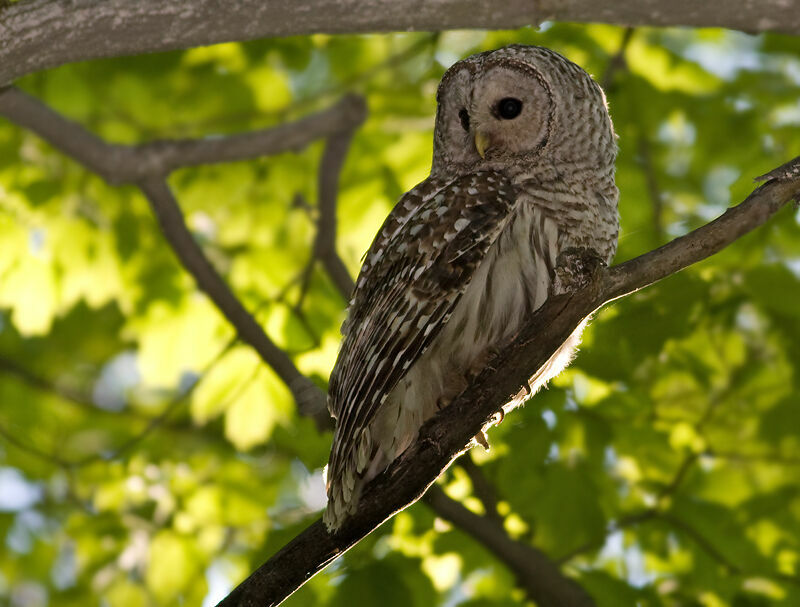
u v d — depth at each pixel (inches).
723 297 437.7
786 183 233.6
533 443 422.0
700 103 546.0
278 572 247.1
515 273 298.7
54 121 450.6
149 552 516.4
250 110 601.0
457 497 425.4
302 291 484.4
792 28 281.7
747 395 452.1
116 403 768.9
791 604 423.2
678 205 551.2
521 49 341.4
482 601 428.8
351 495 259.6
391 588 405.4
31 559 597.9
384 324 296.4
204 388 491.5
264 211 594.9
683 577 441.7
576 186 319.6
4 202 563.5
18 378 604.4
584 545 429.1
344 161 492.4
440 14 275.3
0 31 263.7
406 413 296.8
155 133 602.9
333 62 601.6
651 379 450.9
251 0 269.0
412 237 300.8
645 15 279.0
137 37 271.7
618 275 234.5
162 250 569.6
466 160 338.6
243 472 544.4
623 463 473.1
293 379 416.2
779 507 451.5
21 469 573.0
